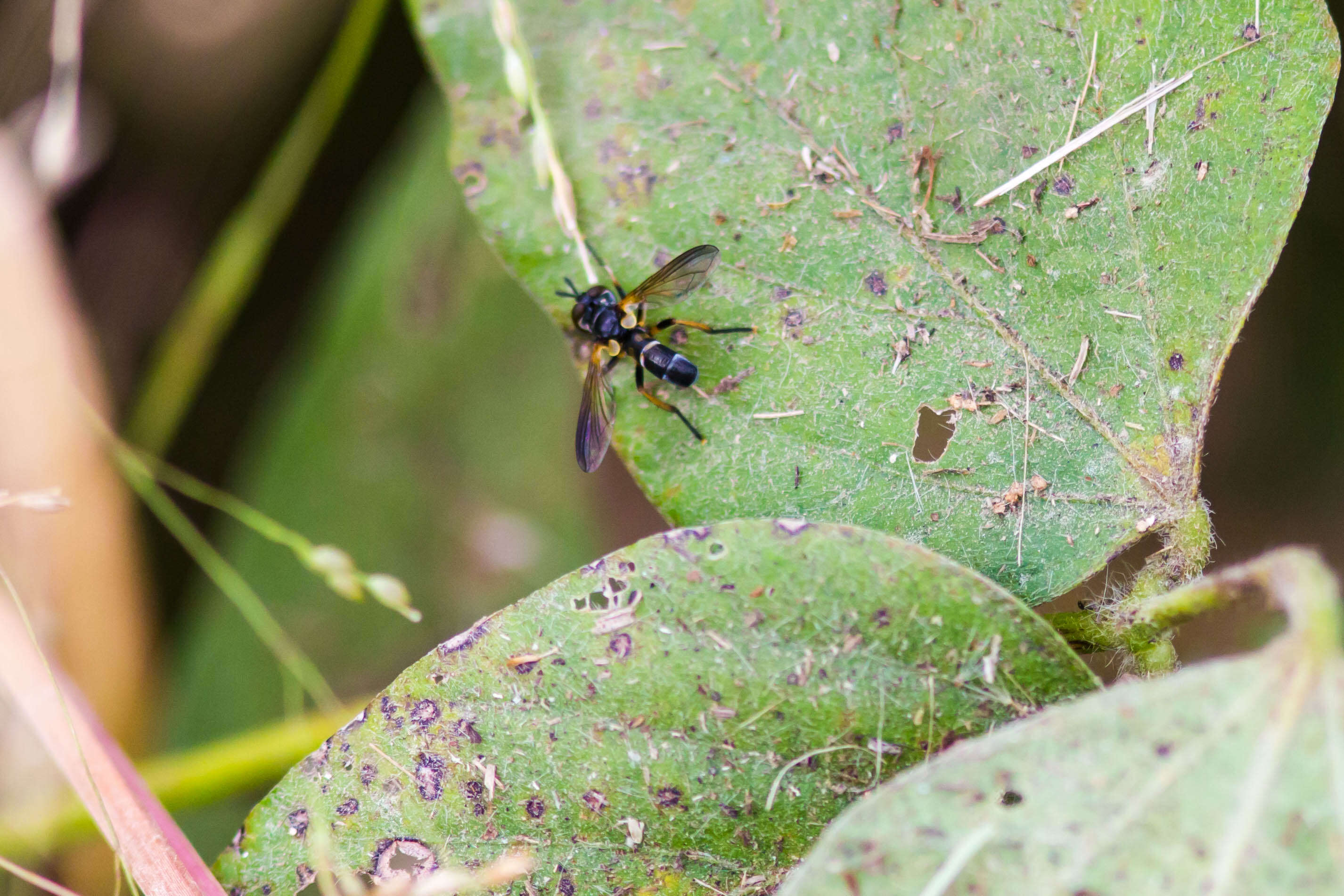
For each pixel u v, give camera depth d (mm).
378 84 404
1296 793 331
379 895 340
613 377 356
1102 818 333
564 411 391
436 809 344
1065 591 348
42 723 358
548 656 343
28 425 388
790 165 353
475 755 344
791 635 342
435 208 393
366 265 393
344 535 389
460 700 344
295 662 387
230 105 404
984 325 351
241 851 344
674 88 354
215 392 404
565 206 353
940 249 351
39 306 390
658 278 354
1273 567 334
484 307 392
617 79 355
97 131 401
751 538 342
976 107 352
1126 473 349
